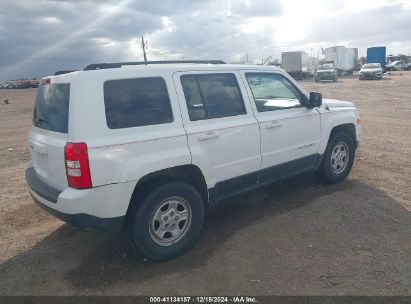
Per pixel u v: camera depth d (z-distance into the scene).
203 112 4.02
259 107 4.59
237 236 4.21
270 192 5.51
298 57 42.38
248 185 4.57
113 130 3.37
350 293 3.11
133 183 3.44
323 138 5.36
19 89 57.97
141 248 3.60
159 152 3.61
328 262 3.58
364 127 10.74
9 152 9.34
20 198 5.82
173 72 3.85
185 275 3.51
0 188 6.35
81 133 3.23
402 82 31.23
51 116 3.63
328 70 36.91
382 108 15.29
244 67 4.57
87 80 3.32
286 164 4.92
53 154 3.46
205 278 3.44
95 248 4.12
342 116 5.64
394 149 7.80
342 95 21.70
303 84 34.22
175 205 3.79
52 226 4.77
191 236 3.92
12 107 24.34
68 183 3.31
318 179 5.90
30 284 3.50
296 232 4.21
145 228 3.58
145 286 3.37
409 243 3.88
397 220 4.39
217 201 4.27
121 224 3.47
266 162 4.64
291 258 3.68
